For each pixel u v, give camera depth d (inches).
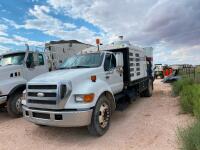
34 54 327.9
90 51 295.3
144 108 315.6
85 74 208.1
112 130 219.0
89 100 190.2
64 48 429.1
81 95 188.7
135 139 191.2
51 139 205.2
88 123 189.9
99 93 203.3
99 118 202.1
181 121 231.0
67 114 180.7
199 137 136.8
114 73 262.5
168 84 669.9
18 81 293.6
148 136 195.9
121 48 300.2
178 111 278.2
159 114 271.1
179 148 156.6
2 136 219.0
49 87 187.9
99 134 201.3
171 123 227.9
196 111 213.5
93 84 204.8
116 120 255.4
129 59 301.0
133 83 319.9
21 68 305.0
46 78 199.0
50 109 187.8
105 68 245.3
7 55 323.6
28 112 199.9
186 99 269.4
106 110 213.6
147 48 443.2
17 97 290.7
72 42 451.2
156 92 490.9
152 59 461.1
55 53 400.8
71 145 187.9
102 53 253.6
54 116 183.9
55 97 183.2
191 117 240.5
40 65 339.6
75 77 196.7
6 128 246.5
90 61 246.8
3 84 278.7
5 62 319.3
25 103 205.0
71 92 189.2
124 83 297.4
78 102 188.7
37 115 194.4
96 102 197.8
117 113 290.0
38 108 194.2
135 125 231.1
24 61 311.1
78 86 195.5
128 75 297.6
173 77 687.7
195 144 133.8
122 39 320.2
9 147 189.0
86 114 185.8
